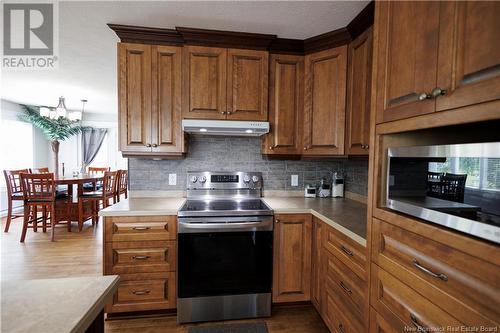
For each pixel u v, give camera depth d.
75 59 2.83
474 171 0.72
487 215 0.68
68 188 4.34
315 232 2.00
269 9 1.77
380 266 1.12
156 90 2.09
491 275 0.65
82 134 6.73
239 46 2.14
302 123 2.25
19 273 2.72
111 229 1.88
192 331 1.87
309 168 2.65
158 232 1.91
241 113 2.14
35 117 5.62
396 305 1.01
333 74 2.10
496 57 0.65
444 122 0.80
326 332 1.88
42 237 3.88
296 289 2.06
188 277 1.92
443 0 0.80
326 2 1.69
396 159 1.04
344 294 1.53
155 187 2.47
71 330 0.56
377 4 1.15
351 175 2.49
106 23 2.00
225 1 1.69
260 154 2.59
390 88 1.07
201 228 1.89
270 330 1.89
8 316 0.60
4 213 5.32
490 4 0.66
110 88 4.12
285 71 2.23
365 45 1.82
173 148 2.12
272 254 2.03
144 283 1.92
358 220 1.67
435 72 0.83
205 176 2.45
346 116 2.05
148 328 1.89
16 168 5.61
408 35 0.96
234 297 1.98
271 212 1.99
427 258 0.86
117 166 7.07
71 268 2.85
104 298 0.70
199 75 2.10
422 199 0.91
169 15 1.86
